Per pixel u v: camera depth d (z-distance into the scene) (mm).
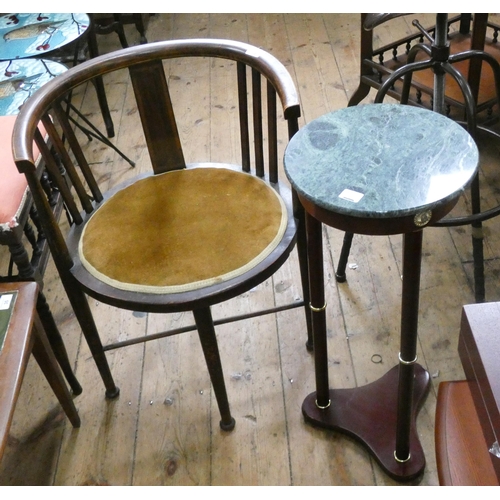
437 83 1340
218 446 1327
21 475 1316
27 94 1650
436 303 1557
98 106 2504
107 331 1598
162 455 1323
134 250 1169
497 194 1832
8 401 942
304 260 1293
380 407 1319
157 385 1461
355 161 924
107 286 1124
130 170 2145
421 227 859
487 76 1700
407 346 1019
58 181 1197
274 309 1370
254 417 1372
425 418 1323
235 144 2195
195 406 1409
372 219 845
